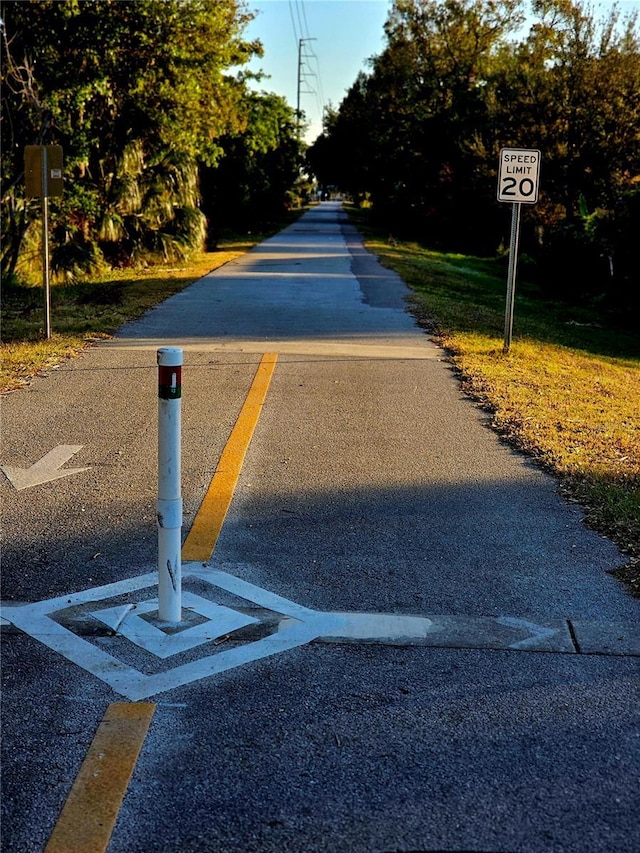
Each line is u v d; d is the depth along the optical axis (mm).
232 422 8070
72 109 20766
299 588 4691
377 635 4180
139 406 8562
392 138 58469
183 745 3289
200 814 2908
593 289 29594
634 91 40250
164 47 21422
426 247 46281
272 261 27125
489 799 3008
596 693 3715
